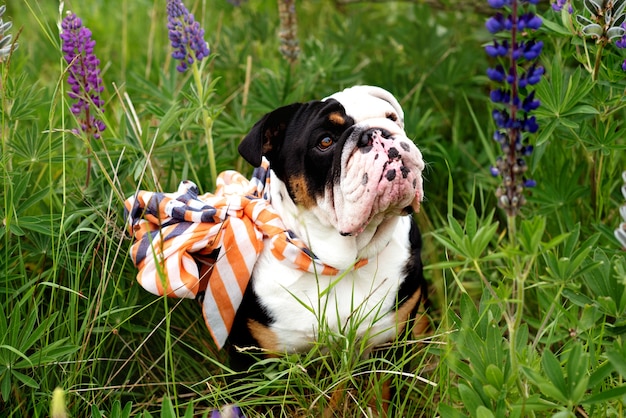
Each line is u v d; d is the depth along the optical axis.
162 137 3.31
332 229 2.55
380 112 2.50
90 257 2.91
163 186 3.36
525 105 1.93
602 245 3.08
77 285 2.69
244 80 4.18
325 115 2.48
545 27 2.99
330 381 2.67
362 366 2.73
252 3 5.32
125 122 3.31
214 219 2.70
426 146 3.71
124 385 2.67
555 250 3.01
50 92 3.95
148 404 2.71
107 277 2.86
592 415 2.23
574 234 2.36
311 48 4.29
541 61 3.64
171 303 2.95
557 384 2.02
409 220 2.81
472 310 2.41
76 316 2.69
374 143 2.34
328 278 2.62
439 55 4.32
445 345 2.57
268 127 2.61
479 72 4.40
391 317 2.69
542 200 3.24
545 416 2.30
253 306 2.63
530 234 1.92
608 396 2.02
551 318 2.67
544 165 3.41
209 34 4.70
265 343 2.66
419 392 2.63
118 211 2.99
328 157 2.46
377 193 2.32
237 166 3.62
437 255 3.38
